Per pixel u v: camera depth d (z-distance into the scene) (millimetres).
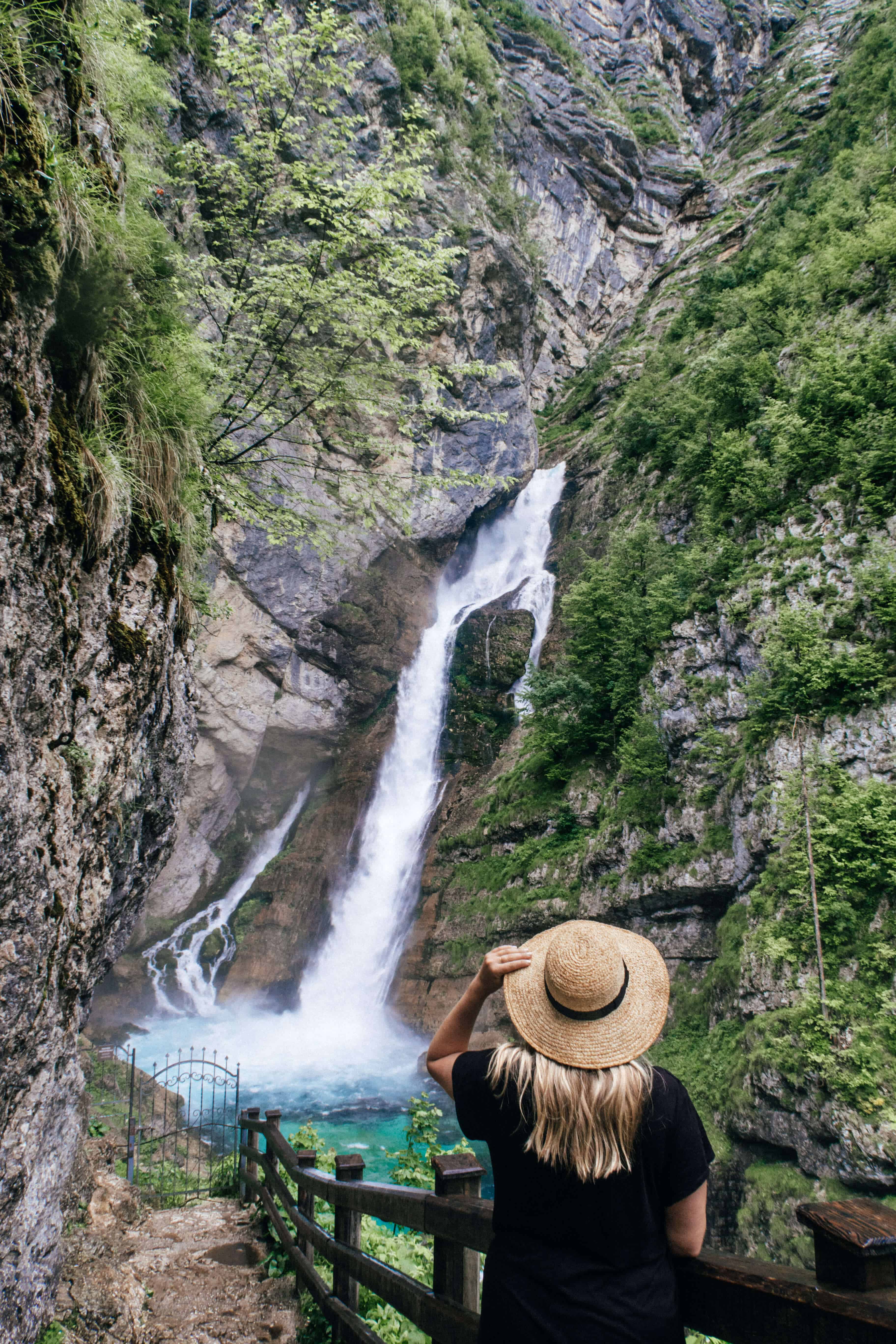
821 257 29594
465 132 43719
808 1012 14305
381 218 11070
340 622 33000
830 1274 1524
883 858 14977
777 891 16812
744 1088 15109
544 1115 1820
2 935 3742
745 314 32719
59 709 4480
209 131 26391
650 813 22281
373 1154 16219
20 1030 3852
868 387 21484
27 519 3994
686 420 32062
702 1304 1819
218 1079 21062
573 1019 1894
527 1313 1784
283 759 33156
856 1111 12898
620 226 60562
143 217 6277
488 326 39531
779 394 27031
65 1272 5113
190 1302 5469
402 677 35781
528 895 24469
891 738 16609
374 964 27625
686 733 22391
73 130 4980
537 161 55062
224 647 29922
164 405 6387
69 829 4543
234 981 28875
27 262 3918
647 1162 1827
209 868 30781
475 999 2188
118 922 6242
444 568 39000
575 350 57062
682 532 28984
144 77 6340
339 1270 4504
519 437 41281
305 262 11102
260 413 10695
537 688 27891
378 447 12266
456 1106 2057
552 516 43062
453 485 12586
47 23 4730
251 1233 6980
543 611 37031
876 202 30562
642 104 63969
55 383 4574
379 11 38125
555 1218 1849
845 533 20141
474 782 30969
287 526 11523
